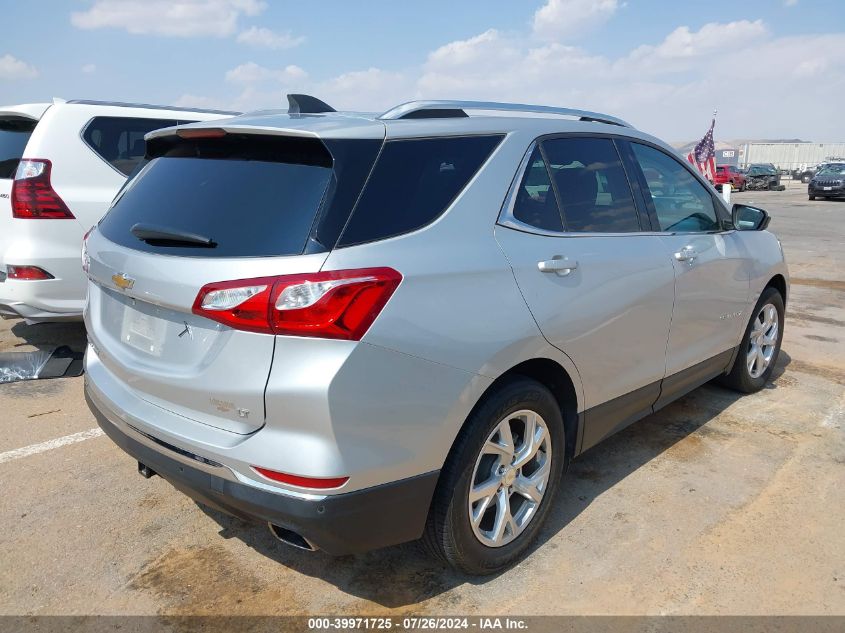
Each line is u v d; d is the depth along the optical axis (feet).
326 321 6.76
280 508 7.01
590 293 9.57
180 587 8.87
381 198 7.54
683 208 12.62
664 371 11.72
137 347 8.39
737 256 13.58
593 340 9.71
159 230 7.86
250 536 10.04
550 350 8.95
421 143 8.22
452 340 7.66
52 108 16.60
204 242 7.49
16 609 8.42
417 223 7.81
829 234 50.06
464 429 8.11
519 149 9.34
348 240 7.14
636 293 10.48
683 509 10.79
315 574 9.17
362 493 7.16
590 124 11.03
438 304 7.59
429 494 7.84
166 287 7.52
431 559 9.50
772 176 130.52
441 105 9.18
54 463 12.15
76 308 16.44
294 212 7.25
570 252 9.46
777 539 9.97
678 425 14.03
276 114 9.21
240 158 8.20
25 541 9.80
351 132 7.65
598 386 10.13
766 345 15.97
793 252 40.37
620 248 10.41
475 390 7.95
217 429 7.41
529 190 9.32
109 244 8.78
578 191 10.13
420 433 7.50
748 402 15.34
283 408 6.88
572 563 9.41
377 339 7.03
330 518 7.01
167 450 7.86
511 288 8.43
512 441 8.83
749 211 14.57
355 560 9.47
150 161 9.77
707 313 12.74
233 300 6.97
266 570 9.25
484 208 8.59
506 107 10.11
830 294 27.71
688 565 9.36
